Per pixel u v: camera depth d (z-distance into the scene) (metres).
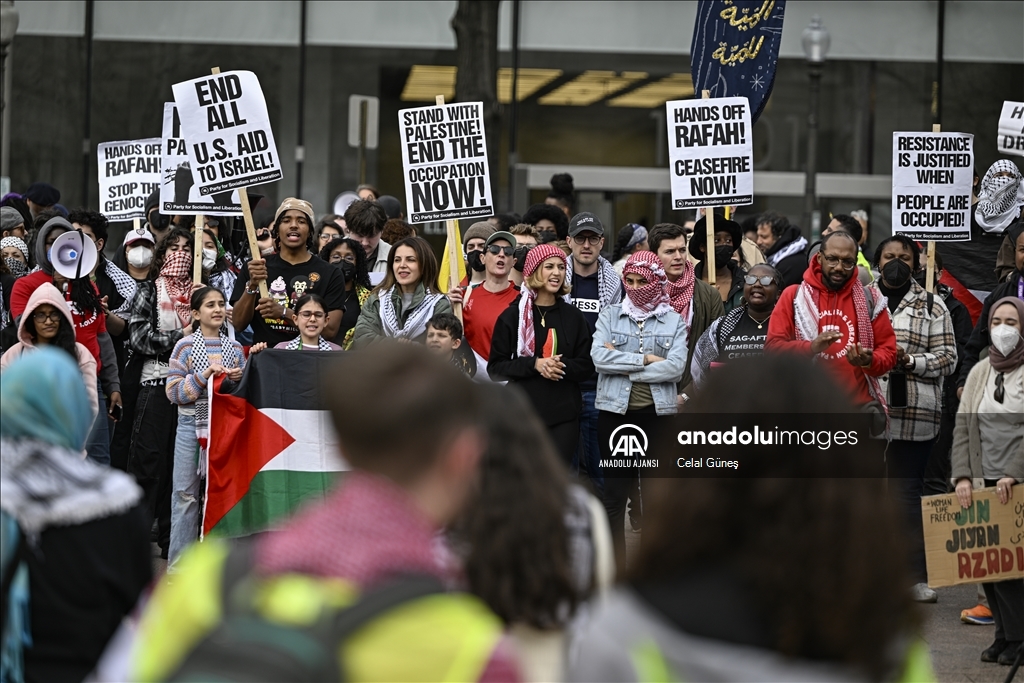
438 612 4.68
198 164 24.34
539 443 8.78
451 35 49.84
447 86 49.94
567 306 21.44
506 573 8.47
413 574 4.82
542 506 8.56
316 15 49.53
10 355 19.69
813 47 49.12
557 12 50.00
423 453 5.21
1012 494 17.02
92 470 9.75
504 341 21.22
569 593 8.57
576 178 50.22
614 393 20.84
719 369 5.24
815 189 50.56
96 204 49.62
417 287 22.36
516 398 8.89
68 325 19.88
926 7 50.53
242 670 4.24
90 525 9.52
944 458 24.61
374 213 28.02
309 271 24.03
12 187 49.41
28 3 49.22
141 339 23.84
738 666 4.64
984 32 50.72
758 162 50.75
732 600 4.78
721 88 32.50
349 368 5.32
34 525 9.38
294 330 23.69
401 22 49.69
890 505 4.95
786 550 4.79
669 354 20.98
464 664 4.61
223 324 22.62
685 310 23.20
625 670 4.71
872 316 21.23
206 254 27.09
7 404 9.55
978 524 16.89
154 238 29.86
